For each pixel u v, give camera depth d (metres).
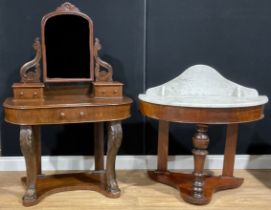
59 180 2.45
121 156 2.80
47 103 2.08
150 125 2.78
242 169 2.82
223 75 2.74
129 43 2.66
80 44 2.30
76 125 2.73
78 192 2.34
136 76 2.71
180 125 2.79
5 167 2.73
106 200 2.23
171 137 2.80
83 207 2.13
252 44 2.71
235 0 2.65
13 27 2.57
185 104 2.02
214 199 2.27
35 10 2.56
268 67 2.74
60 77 2.31
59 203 2.18
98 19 2.62
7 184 2.47
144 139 2.79
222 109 2.02
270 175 2.70
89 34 2.29
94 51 2.31
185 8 2.64
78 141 2.76
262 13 2.67
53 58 2.28
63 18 2.25
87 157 2.78
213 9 2.65
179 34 2.68
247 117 2.09
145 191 2.38
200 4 2.64
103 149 2.63
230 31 2.69
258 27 2.69
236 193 2.37
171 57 2.70
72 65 2.31
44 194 2.23
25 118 2.00
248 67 2.74
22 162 2.73
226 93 2.44
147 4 2.62
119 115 2.16
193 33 2.68
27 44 2.60
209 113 2.02
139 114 2.76
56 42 2.26
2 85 2.63
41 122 2.03
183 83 2.46
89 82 2.39
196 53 2.71
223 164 2.56
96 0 2.59
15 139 2.72
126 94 2.73
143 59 2.69
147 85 2.72
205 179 2.50
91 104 2.09
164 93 2.43
